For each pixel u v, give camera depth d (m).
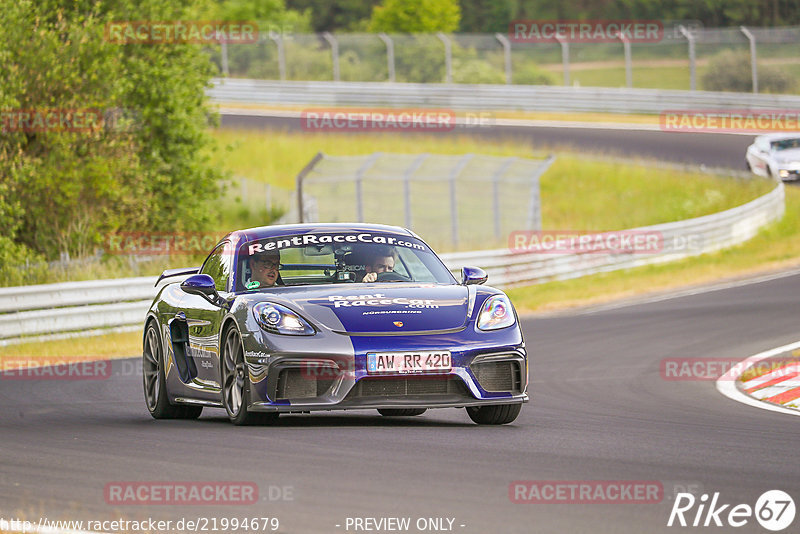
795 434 25.81
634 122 151.25
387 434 25.36
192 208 89.25
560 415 30.00
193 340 30.05
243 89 161.12
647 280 82.12
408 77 163.38
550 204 121.38
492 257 77.94
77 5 82.81
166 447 23.88
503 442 24.12
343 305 26.67
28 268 68.88
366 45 167.12
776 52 164.62
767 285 74.88
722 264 89.50
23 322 54.12
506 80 161.12
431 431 25.97
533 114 154.88
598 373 40.75
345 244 30.27
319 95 157.00
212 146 92.62
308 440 24.36
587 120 152.25
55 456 23.19
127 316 59.22
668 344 49.16
